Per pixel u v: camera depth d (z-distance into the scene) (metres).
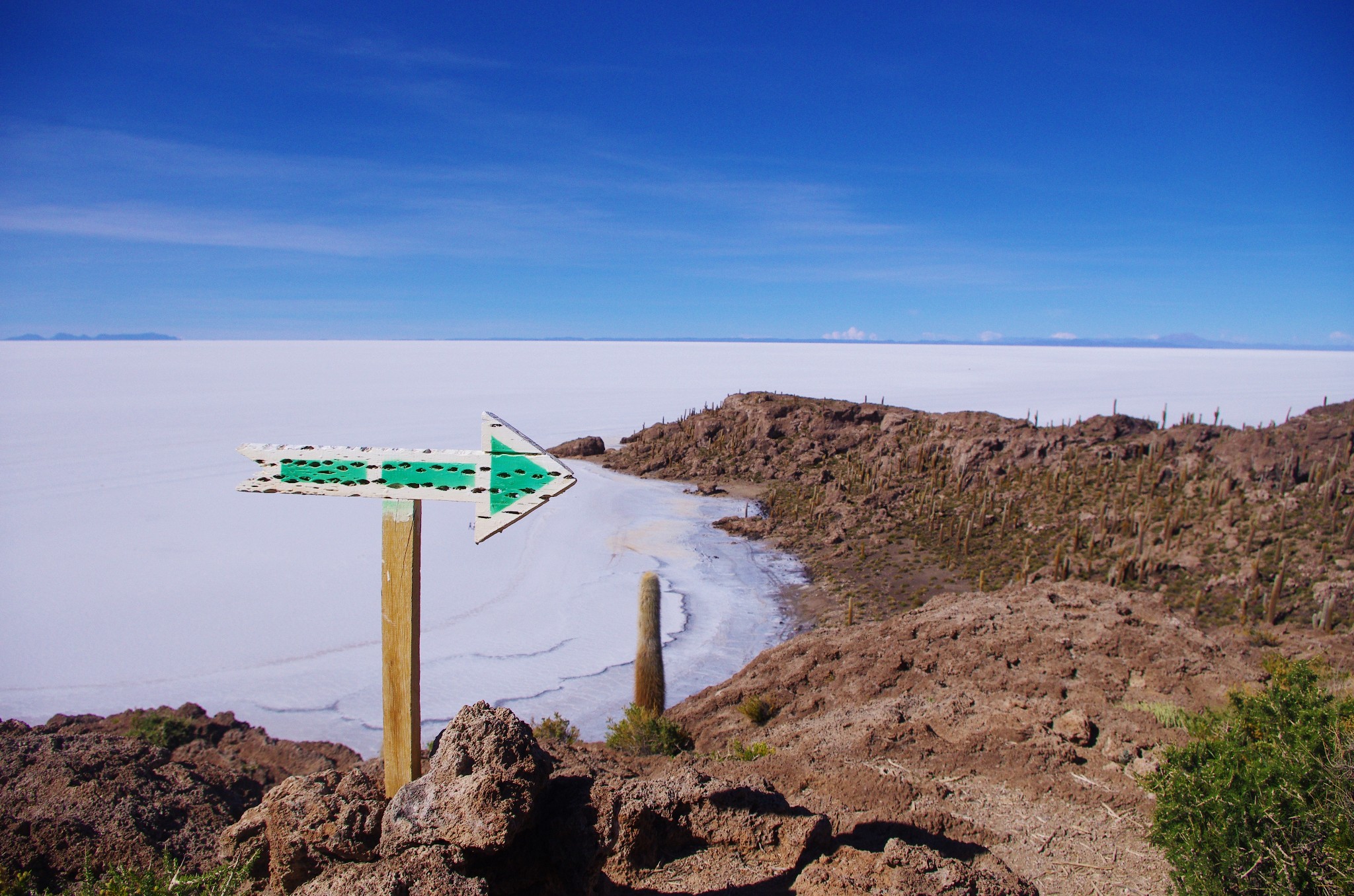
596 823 6.46
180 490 79.38
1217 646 15.00
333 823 5.87
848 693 15.60
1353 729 8.08
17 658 36.22
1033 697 13.65
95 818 9.77
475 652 36.19
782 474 77.25
